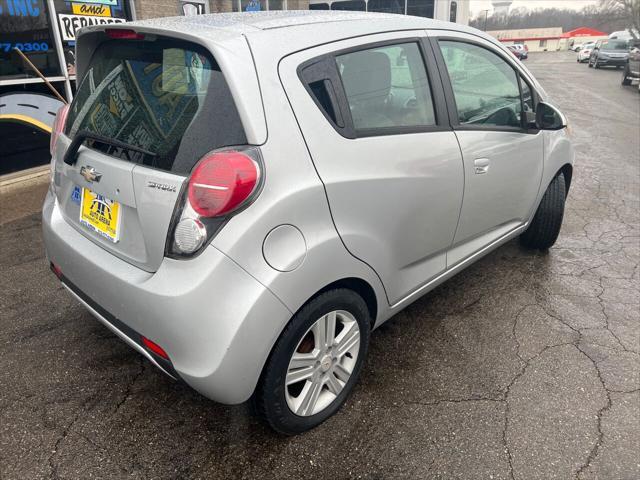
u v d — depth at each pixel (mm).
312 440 2121
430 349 2713
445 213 2523
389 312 2412
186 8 8750
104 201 1991
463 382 2465
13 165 5723
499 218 3053
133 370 2523
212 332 1664
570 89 16547
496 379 2488
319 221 1859
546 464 2012
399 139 2207
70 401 2312
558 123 3045
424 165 2312
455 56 2627
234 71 1695
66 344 2723
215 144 1696
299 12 2412
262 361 1766
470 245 2914
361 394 2373
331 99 1960
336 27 2113
